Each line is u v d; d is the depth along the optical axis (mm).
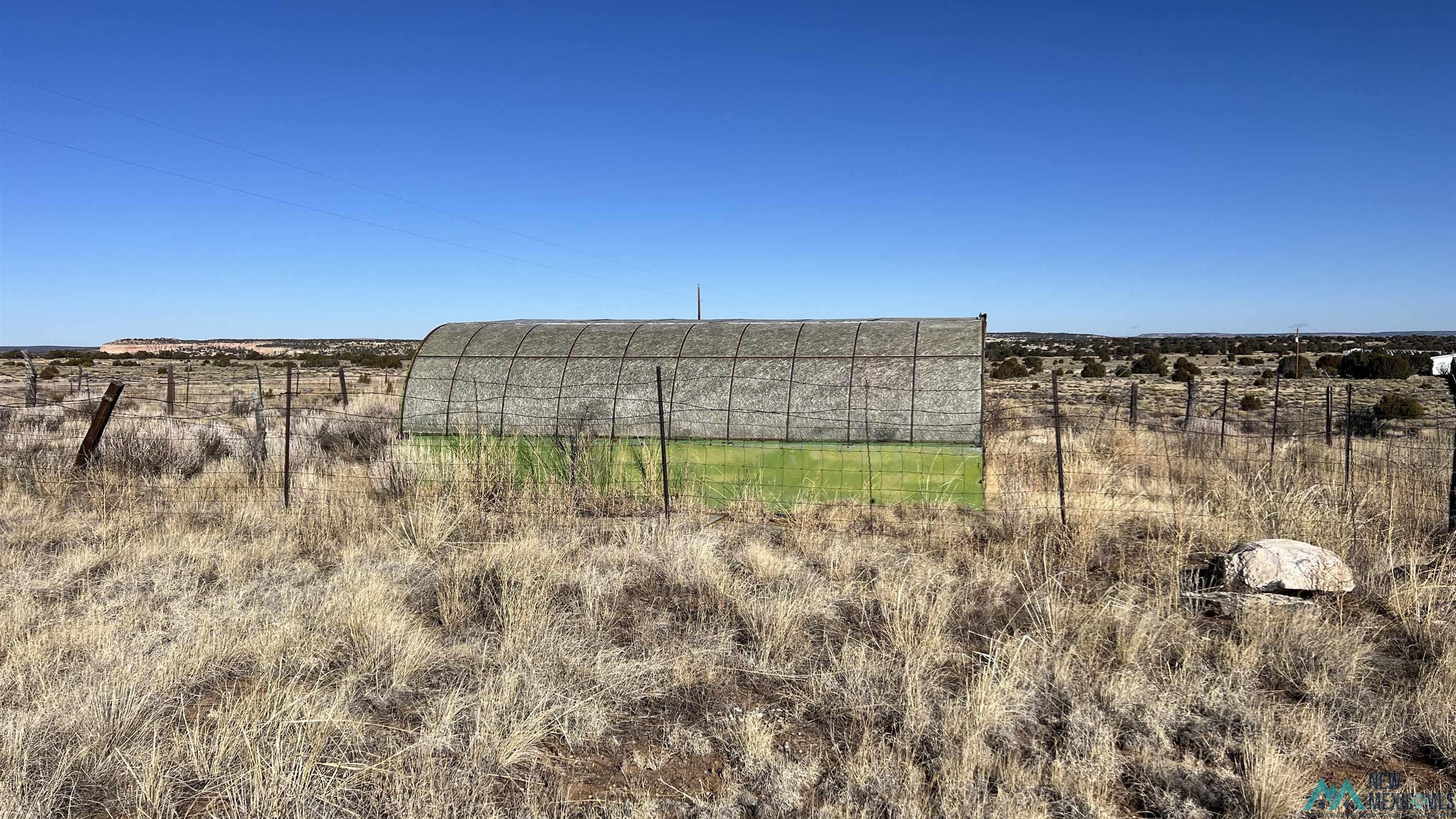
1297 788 4422
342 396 28391
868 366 11836
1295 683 5746
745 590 7523
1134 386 21594
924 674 5840
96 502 10781
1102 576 8195
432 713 5254
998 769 4660
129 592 7625
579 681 5723
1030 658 5973
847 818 4207
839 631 6762
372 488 12070
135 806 4309
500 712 5203
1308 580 7266
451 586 7605
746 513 10969
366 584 7469
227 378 45906
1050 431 19109
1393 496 10266
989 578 7852
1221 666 5953
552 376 12797
